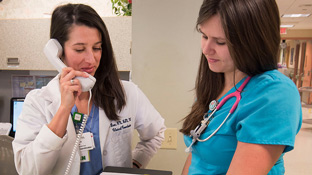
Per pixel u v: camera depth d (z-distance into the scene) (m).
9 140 1.50
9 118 2.31
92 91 0.98
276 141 0.58
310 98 8.59
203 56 0.87
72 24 0.84
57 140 0.82
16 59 1.96
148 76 1.52
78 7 0.88
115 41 1.84
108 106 0.99
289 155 3.76
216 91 0.85
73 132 0.92
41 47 1.91
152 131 1.17
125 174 0.84
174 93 1.51
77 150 0.91
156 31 1.47
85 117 0.90
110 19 1.82
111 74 1.00
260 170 0.58
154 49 1.49
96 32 0.88
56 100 0.94
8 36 1.93
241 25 0.59
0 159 1.51
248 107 0.64
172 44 1.47
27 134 0.91
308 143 4.29
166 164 1.58
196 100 0.94
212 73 0.85
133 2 1.46
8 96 2.30
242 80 0.74
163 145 1.55
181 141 1.55
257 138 0.59
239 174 0.59
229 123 0.69
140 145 1.21
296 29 9.69
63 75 0.83
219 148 0.71
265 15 0.60
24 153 0.86
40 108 0.94
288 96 0.60
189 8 1.44
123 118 1.05
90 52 0.88
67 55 0.88
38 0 2.26
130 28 1.82
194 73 1.48
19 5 2.29
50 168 0.88
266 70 0.68
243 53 0.62
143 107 1.14
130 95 1.10
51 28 0.92
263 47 0.62
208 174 0.75
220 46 0.66
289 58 11.67
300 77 9.87
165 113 1.54
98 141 0.97
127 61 1.85
